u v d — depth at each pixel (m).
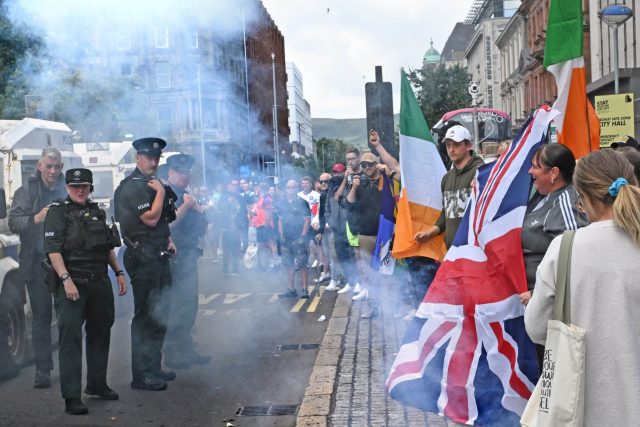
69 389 5.91
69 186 6.21
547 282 3.31
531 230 4.89
